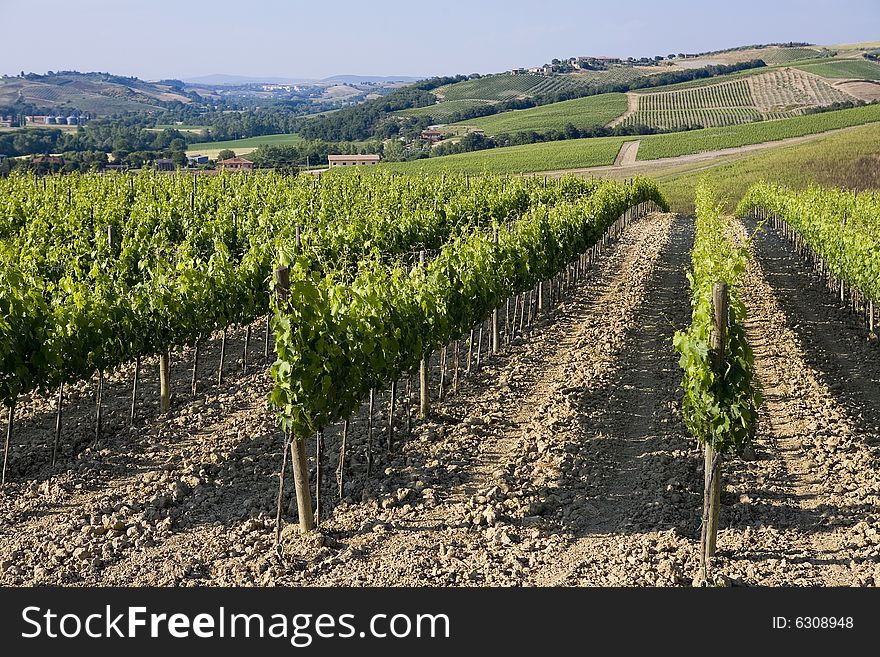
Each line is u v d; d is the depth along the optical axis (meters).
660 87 164.50
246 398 12.32
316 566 7.59
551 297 19.59
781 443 10.45
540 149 101.06
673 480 9.25
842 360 14.78
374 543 8.03
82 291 10.62
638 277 23.84
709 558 7.48
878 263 15.98
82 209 21.30
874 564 7.47
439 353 15.10
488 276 13.54
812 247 24.20
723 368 7.34
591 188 40.44
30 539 8.05
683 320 18.08
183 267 12.75
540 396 12.56
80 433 10.86
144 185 27.78
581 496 9.04
